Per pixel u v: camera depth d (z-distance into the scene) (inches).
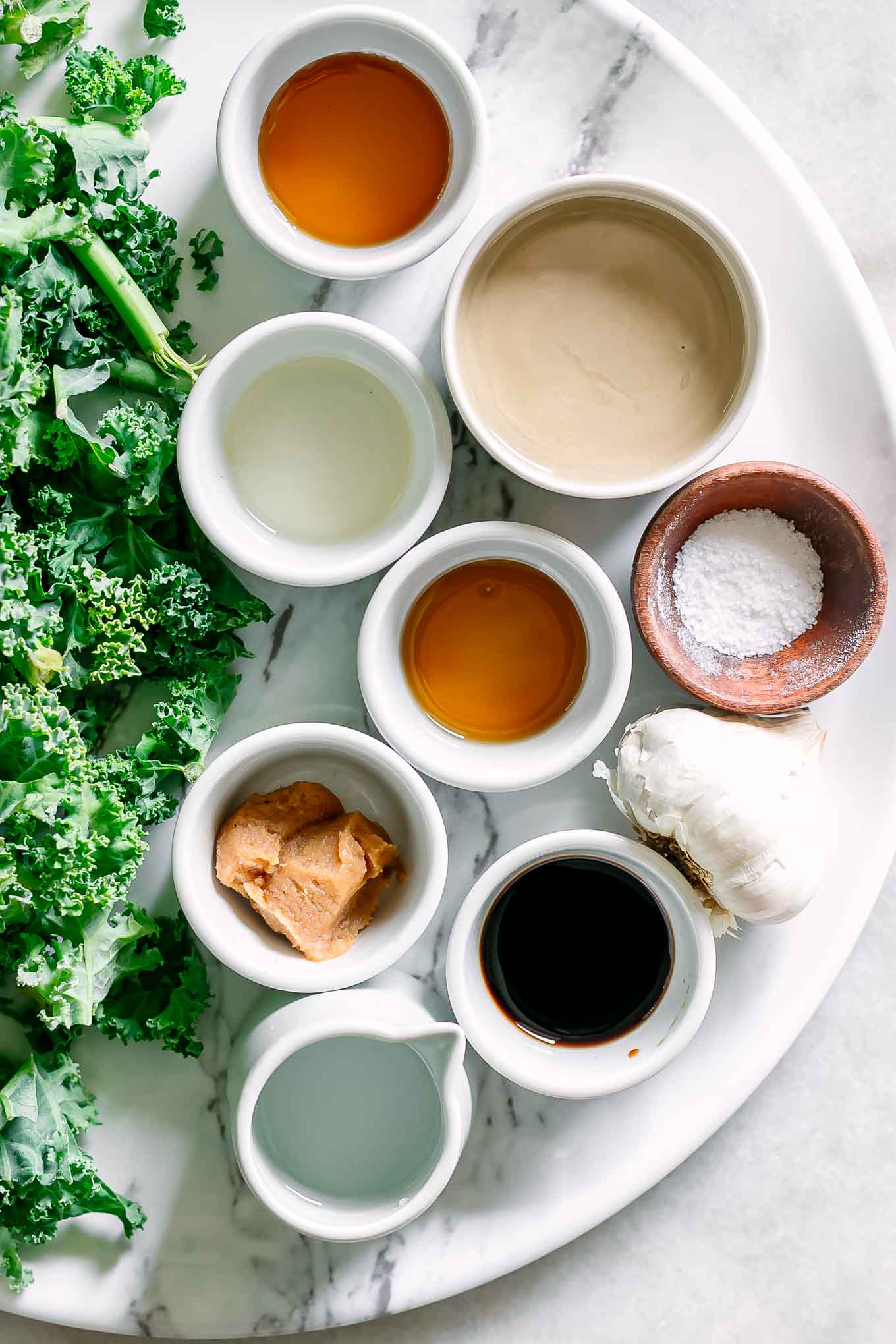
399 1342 21.6
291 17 20.1
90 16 20.1
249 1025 20.1
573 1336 21.7
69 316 19.4
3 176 18.9
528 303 20.2
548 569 20.4
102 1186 19.9
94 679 19.5
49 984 19.2
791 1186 21.9
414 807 19.9
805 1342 21.8
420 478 20.0
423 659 20.7
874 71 21.7
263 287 20.4
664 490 20.7
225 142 19.2
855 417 20.6
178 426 19.6
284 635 20.7
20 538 19.0
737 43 21.7
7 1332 21.3
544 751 20.3
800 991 20.8
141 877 20.5
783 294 20.6
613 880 20.6
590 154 20.5
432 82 19.9
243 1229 20.6
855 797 20.8
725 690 20.2
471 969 20.2
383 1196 20.0
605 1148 20.8
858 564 20.0
